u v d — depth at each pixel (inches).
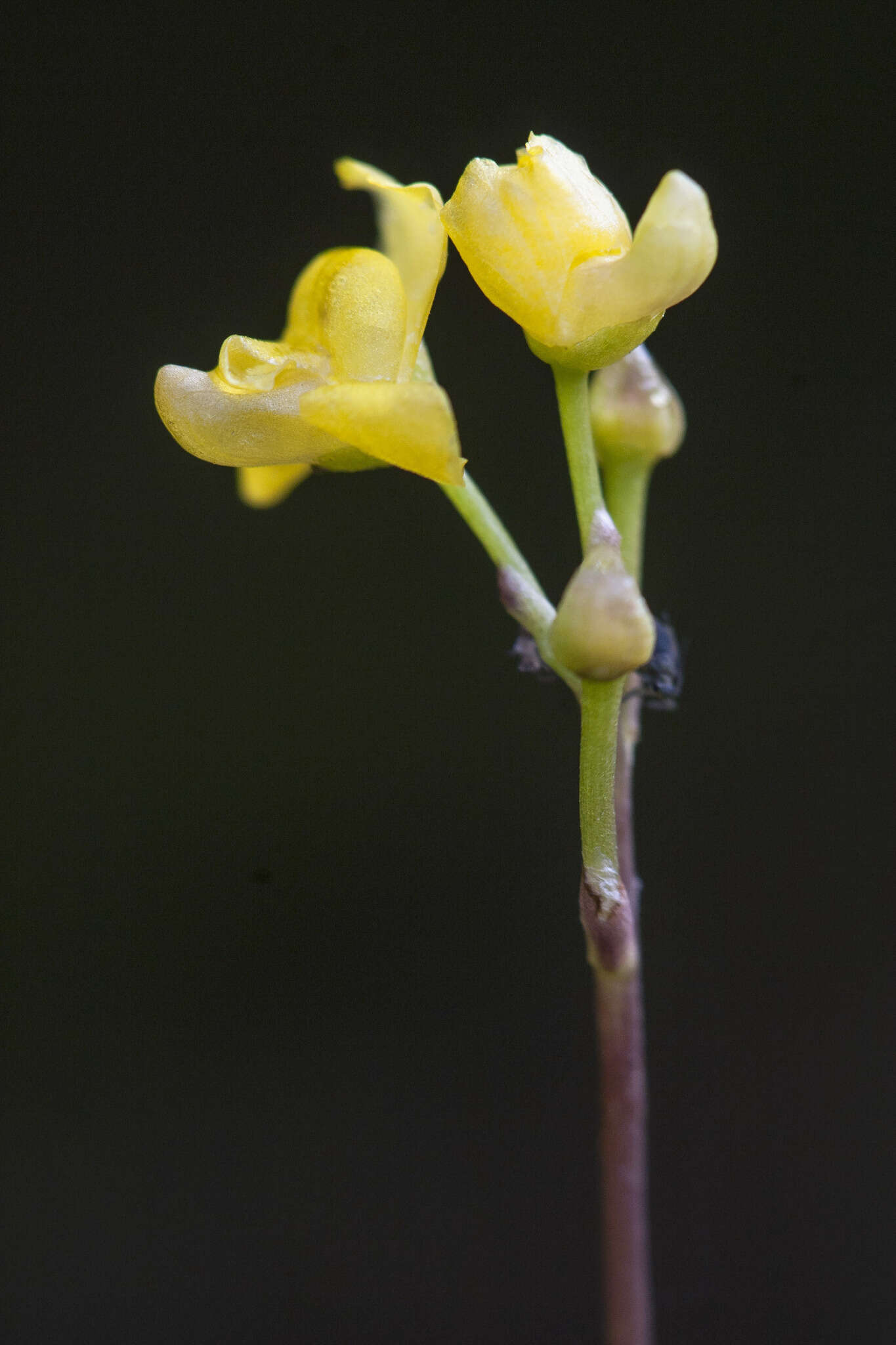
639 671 5.6
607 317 5.2
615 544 5.2
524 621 5.5
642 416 5.6
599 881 5.4
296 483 5.7
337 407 5.1
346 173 5.4
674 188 5.1
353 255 5.3
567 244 5.2
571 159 5.2
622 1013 5.5
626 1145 5.6
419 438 5.1
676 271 5.1
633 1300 5.6
